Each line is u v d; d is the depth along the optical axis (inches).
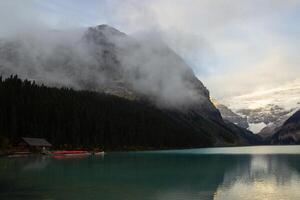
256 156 5925.2
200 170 3361.2
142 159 5044.3
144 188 2288.4
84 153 6505.9
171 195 2066.9
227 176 2893.7
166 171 3265.3
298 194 2092.8
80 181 2561.5
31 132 6678.2
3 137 5866.1
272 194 2095.2
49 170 3230.8
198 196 2048.5
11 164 3816.4
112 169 3420.3
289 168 3535.9
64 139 7381.9
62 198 1947.6
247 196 2046.0
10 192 2106.3
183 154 6815.9
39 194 2050.9
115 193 2107.5
